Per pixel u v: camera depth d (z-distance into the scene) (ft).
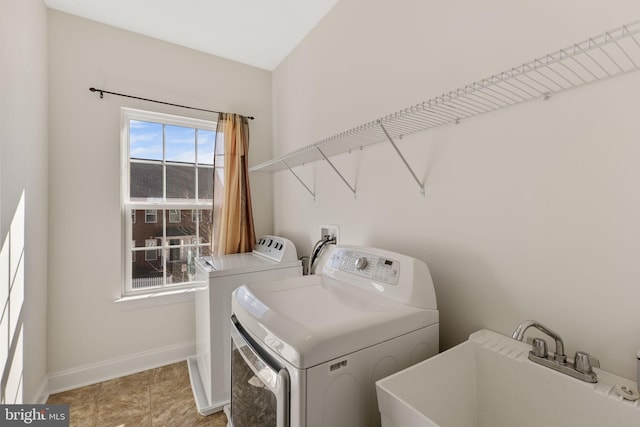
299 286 4.26
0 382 4.13
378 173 5.24
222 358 5.94
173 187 8.29
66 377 6.53
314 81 7.24
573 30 2.85
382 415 2.56
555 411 2.67
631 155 2.52
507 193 3.40
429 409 2.84
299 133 7.94
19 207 4.88
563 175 2.94
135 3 6.46
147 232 7.88
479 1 3.67
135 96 7.50
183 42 7.98
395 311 3.36
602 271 2.69
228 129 8.43
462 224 3.89
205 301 6.20
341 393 2.76
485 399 3.22
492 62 3.52
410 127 4.41
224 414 5.73
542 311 3.10
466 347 3.25
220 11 6.73
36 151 5.74
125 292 7.56
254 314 3.37
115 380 6.89
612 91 2.62
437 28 4.20
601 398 2.39
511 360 3.00
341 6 6.24
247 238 8.73
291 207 8.30
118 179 7.25
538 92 3.10
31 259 5.46
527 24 3.19
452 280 4.00
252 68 9.27
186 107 8.18
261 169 8.95
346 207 6.05
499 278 3.48
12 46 4.63
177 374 7.16
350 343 2.84
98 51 7.09
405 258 3.89
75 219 6.75
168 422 5.49
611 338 2.64
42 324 6.07
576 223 2.85
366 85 5.55
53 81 6.56
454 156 3.98
